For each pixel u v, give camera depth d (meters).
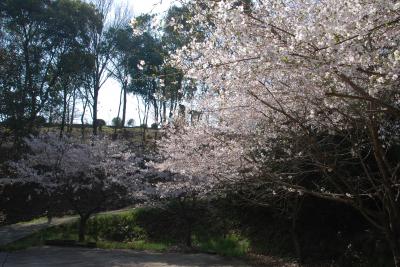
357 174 9.34
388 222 7.41
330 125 6.32
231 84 5.21
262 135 8.01
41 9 25.44
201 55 5.41
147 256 13.94
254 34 4.59
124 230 18.81
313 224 14.03
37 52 25.36
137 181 17.02
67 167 16.92
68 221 19.91
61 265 11.99
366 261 11.30
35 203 23.98
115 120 34.81
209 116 9.30
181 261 12.99
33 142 17.38
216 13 5.03
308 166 9.36
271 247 14.63
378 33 4.39
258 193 11.09
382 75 4.16
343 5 4.09
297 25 4.29
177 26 5.53
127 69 29.66
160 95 7.32
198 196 15.91
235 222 17.27
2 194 23.77
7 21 25.14
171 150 12.80
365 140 7.27
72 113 30.06
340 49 3.91
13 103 22.83
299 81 4.98
